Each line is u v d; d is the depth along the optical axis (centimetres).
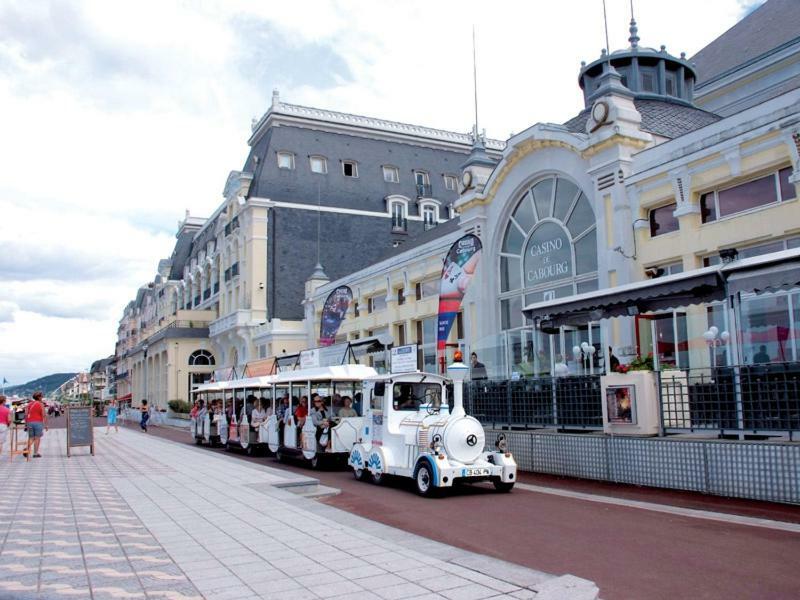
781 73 2459
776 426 1046
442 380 1512
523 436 1540
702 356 1211
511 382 1645
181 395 5519
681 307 1275
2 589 609
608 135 1839
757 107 1541
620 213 1816
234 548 775
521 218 2262
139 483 1369
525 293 2225
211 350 5662
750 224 1530
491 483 1413
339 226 4772
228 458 1997
